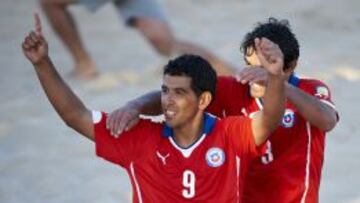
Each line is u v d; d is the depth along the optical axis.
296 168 13.46
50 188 22.66
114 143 12.37
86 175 23.47
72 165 24.20
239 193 12.27
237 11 42.88
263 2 44.00
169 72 12.08
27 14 44.59
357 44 36.56
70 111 12.39
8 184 23.02
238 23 40.84
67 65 34.97
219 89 13.38
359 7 41.88
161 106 12.90
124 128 12.25
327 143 25.14
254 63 12.88
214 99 13.02
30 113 29.20
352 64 33.41
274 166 13.42
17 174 23.70
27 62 36.19
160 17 30.41
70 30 32.38
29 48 12.13
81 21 42.53
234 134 12.12
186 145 12.16
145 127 12.39
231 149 12.12
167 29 30.22
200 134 12.15
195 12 43.06
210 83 12.12
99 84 31.55
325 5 42.25
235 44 37.06
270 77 11.54
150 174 12.22
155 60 34.97
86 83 31.88
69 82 32.09
